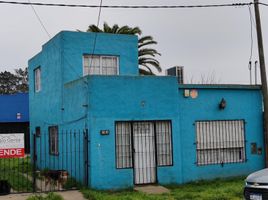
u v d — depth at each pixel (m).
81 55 18.00
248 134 17.14
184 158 15.93
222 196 12.57
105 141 14.48
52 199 12.19
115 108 14.73
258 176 9.73
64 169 17.12
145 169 15.10
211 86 16.53
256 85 17.38
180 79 19.52
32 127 23.02
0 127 36.97
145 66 33.22
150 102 15.27
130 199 12.13
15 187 15.25
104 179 14.32
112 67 18.58
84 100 14.81
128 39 18.95
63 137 17.33
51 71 19.19
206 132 16.42
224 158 16.66
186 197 12.61
